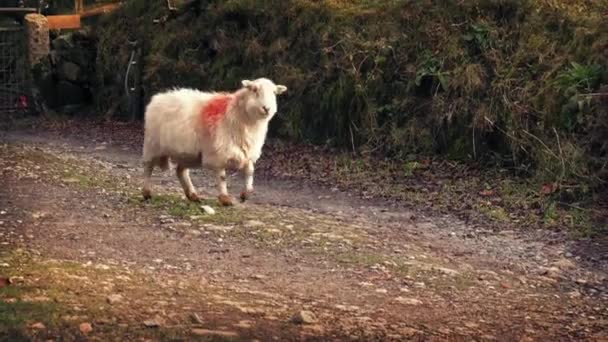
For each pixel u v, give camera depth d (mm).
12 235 9930
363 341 6820
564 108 14438
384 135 16953
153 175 15320
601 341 7328
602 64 14867
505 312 8156
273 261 9508
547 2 16562
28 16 25219
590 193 13195
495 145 15562
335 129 17984
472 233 11625
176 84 22391
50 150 18531
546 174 13977
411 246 10711
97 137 21141
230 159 11688
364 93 17500
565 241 11266
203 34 22359
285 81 19156
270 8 20844
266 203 13219
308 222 11680
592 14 16016
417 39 17500
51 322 6488
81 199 12414
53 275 7980
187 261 9242
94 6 27297
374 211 12938
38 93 25062
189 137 11680
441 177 15117
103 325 6559
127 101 23938
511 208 13047
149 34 24016
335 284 8750
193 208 11836
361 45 18156
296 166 16609
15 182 13703
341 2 19766
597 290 9172
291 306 7738
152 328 6586
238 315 7223
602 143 13797
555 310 8336
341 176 15594
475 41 16719
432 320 7691
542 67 15586
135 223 10891
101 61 25000
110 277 8180
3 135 21547
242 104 11508
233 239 10328
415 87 17016
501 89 15641
